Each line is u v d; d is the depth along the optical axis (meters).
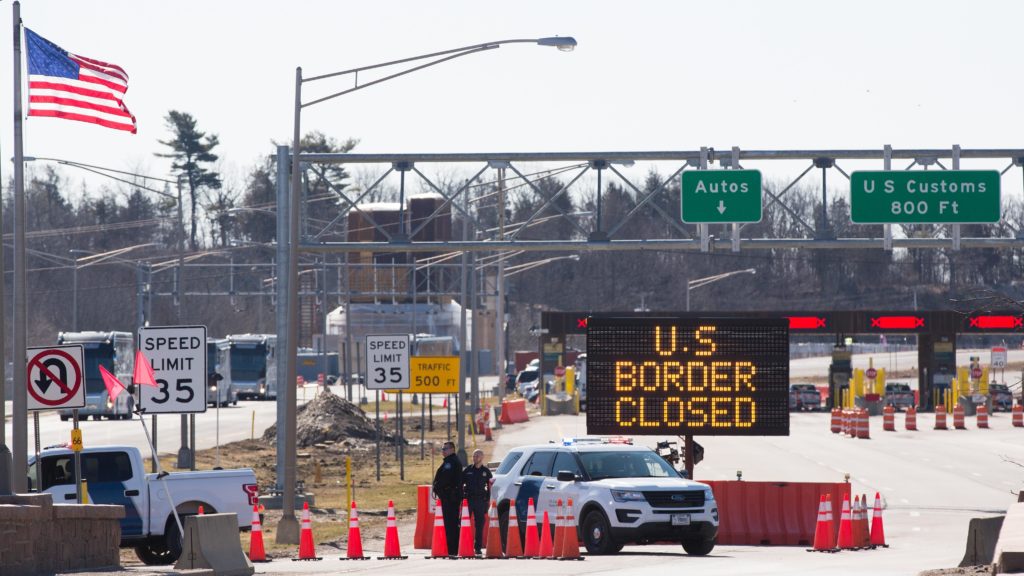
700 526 89.69
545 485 94.50
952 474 164.62
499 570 77.44
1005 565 58.59
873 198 142.50
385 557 90.38
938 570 68.00
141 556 94.88
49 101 103.00
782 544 102.38
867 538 97.31
